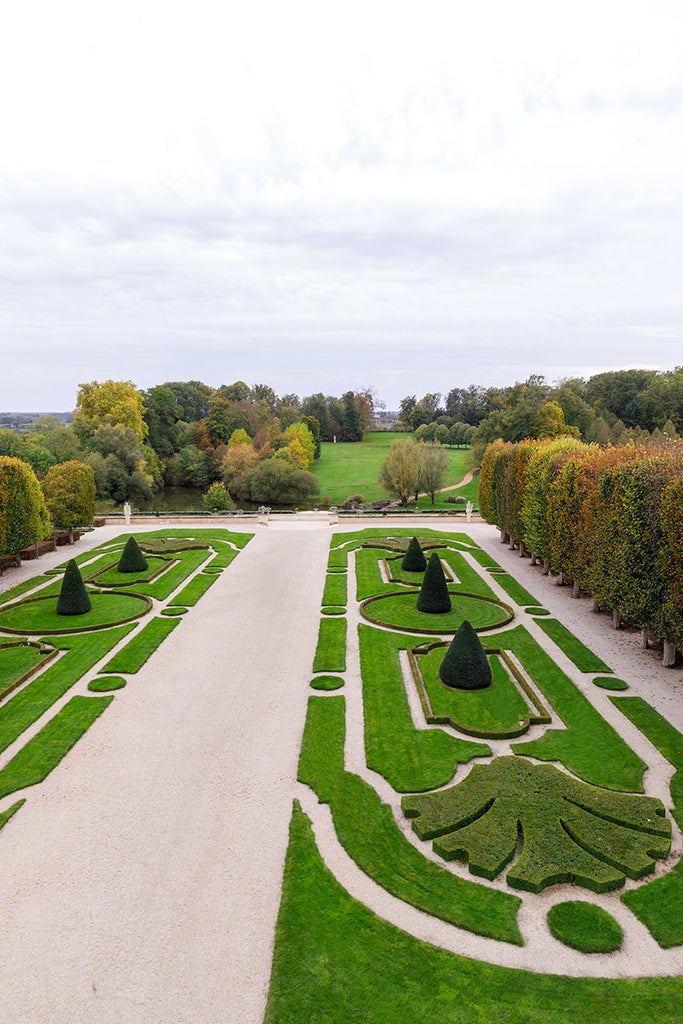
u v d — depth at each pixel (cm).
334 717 2103
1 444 7588
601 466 3269
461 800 1608
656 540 2519
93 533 5528
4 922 1249
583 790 1648
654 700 2222
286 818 1580
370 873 1384
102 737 1984
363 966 1149
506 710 2142
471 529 5681
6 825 1553
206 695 2277
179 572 4022
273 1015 1052
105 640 2795
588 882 1343
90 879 1367
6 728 2027
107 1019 1045
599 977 1127
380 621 2995
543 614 3198
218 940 1208
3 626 2944
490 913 1273
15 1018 1045
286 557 4497
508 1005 1072
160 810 1614
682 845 1473
